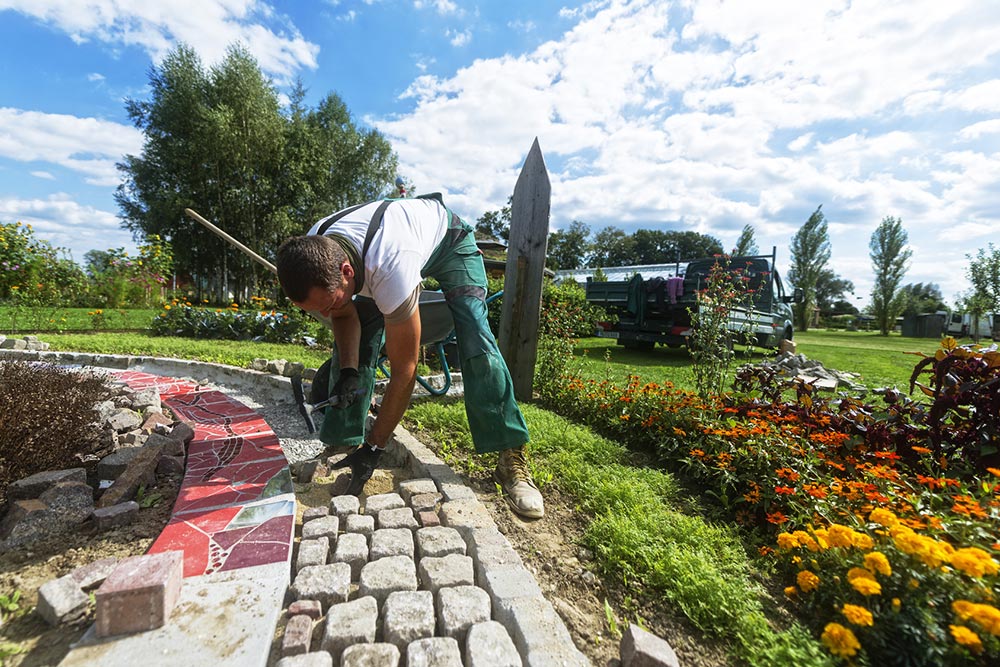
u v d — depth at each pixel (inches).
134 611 45.4
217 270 1032.8
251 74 937.5
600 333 372.2
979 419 85.7
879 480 75.3
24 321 315.3
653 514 74.4
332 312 85.9
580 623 54.1
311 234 77.4
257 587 53.2
